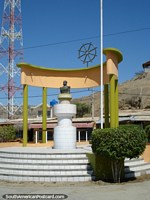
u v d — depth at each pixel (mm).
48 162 14812
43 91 23062
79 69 22250
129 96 78938
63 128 18328
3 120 47406
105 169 13680
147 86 85312
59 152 15492
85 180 13484
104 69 20719
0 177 14008
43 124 23781
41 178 13492
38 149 17938
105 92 21141
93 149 13422
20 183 13109
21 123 39438
